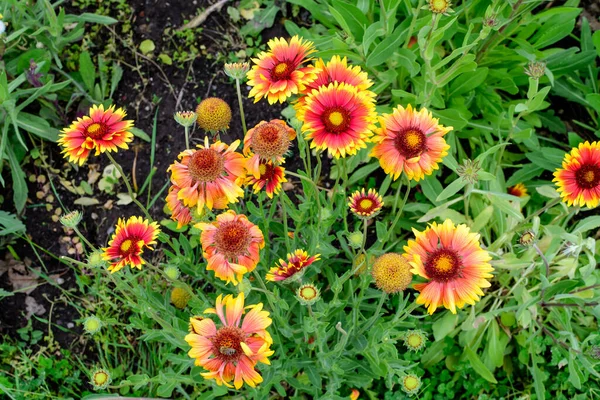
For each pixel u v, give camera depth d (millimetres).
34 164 1065
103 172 1063
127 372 990
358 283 927
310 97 727
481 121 1023
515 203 966
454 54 845
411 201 1044
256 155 713
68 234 1047
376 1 1031
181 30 1108
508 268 903
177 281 774
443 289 687
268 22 1105
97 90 1070
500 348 938
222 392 820
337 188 866
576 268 941
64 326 1021
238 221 705
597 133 1011
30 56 1014
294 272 721
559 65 1015
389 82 1005
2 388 925
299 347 862
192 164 708
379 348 823
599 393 937
